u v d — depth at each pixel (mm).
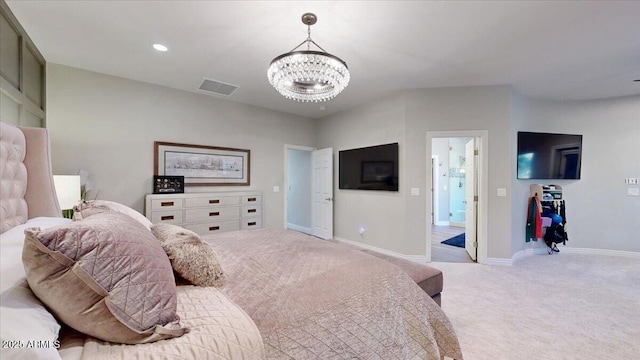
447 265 3637
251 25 2279
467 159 4250
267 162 4777
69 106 3078
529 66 3057
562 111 4270
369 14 2115
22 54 2316
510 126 3629
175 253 1119
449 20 2193
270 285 1255
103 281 694
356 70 3174
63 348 693
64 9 2059
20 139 1350
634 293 2697
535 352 1776
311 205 5570
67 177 2250
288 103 4492
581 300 2543
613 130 4145
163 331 748
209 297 1025
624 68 3100
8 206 1198
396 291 1363
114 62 2979
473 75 3311
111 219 900
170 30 2357
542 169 4094
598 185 4211
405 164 3842
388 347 1175
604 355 1745
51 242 648
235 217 3965
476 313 2295
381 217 4230
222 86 3701
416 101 3801
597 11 2061
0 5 1942
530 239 4145
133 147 3469
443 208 7316
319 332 1011
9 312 607
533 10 2057
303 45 2598
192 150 3918
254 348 824
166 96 3715
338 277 1362
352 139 4742
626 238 4090
